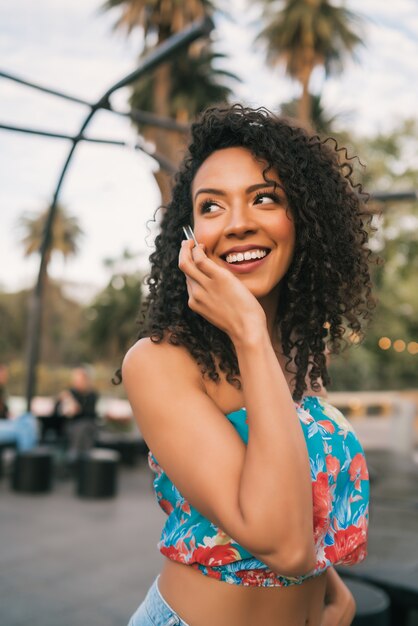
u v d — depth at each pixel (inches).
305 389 51.6
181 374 44.0
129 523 287.9
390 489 383.2
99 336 1100.5
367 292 56.6
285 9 912.3
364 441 625.0
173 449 41.4
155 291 54.8
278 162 47.6
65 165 344.2
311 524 39.1
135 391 43.9
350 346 60.6
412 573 140.3
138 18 813.9
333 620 55.3
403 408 589.0
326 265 50.5
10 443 403.5
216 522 40.1
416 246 967.6
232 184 47.0
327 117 997.8
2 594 191.0
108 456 357.4
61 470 407.5
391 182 980.6
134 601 188.2
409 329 1017.5
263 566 44.9
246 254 47.4
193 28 221.9
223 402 45.8
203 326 46.1
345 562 50.5
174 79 903.7
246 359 40.8
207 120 49.5
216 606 45.4
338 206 52.4
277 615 46.1
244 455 40.1
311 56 916.0
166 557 48.9
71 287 1929.1
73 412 428.1
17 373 1360.7
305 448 39.7
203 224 47.8
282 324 52.7
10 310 1786.4
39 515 299.9
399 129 997.2
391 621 134.3
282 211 47.8
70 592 194.2
